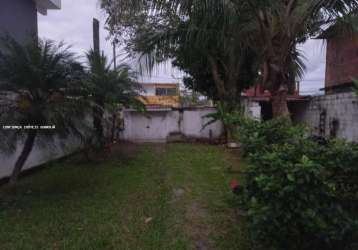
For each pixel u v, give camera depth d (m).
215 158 9.57
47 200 5.27
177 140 15.30
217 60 10.74
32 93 5.29
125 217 4.43
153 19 6.10
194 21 5.42
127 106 9.73
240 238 3.64
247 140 3.68
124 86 8.82
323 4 4.98
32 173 7.58
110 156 10.11
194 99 21.09
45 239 3.71
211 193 5.61
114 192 5.76
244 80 12.70
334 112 9.73
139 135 16.22
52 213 4.61
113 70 8.70
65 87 5.38
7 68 5.07
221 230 3.92
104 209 4.77
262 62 6.26
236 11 5.19
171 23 6.49
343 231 2.64
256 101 12.67
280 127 3.96
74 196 5.51
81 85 5.53
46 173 7.59
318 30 5.82
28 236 3.78
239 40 6.07
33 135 5.57
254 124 4.11
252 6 5.09
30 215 4.54
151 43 7.03
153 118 16.23
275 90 5.75
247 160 3.55
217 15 5.05
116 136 14.53
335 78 12.88
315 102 11.26
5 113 5.15
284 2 5.45
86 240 3.65
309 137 3.61
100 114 7.32
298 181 2.49
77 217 4.43
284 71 5.75
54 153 6.86
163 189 5.91
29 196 5.52
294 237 2.85
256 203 2.76
